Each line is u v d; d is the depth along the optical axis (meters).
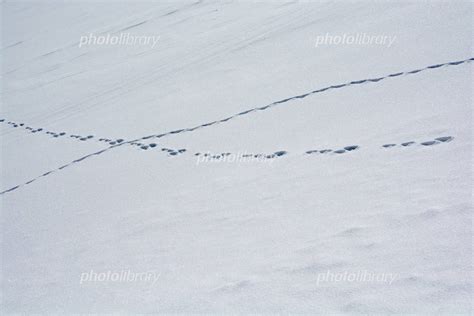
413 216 3.14
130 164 6.25
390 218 3.21
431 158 3.81
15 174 7.43
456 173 3.46
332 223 3.40
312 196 3.89
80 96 11.39
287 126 5.68
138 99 9.45
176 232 4.09
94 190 5.77
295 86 6.96
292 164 4.64
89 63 14.55
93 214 5.09
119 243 4.23
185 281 3.32
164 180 5.37
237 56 9.92
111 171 6.23
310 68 7.50
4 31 26.03
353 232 3.20
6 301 3.91
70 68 14.73
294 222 3.60
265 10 13.41
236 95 7.58
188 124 6.98
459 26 6.54
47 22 25.34
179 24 15.64
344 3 10.59
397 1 8.98
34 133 9.71
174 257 3.70
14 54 19.66
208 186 4.80
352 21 8.98
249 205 4.12
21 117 11.22
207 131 6.44
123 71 12.34
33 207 5.85
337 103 5.80
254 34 11.12
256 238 3.57
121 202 5.16
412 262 2.74
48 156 7.85
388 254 2.87
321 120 5.48
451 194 3.23
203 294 3.08
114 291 3.53
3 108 12.46
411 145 4.14
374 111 5.17
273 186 4.32
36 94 13.00
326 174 4.20
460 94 4.75
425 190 3.40
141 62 12.61
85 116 9.62
